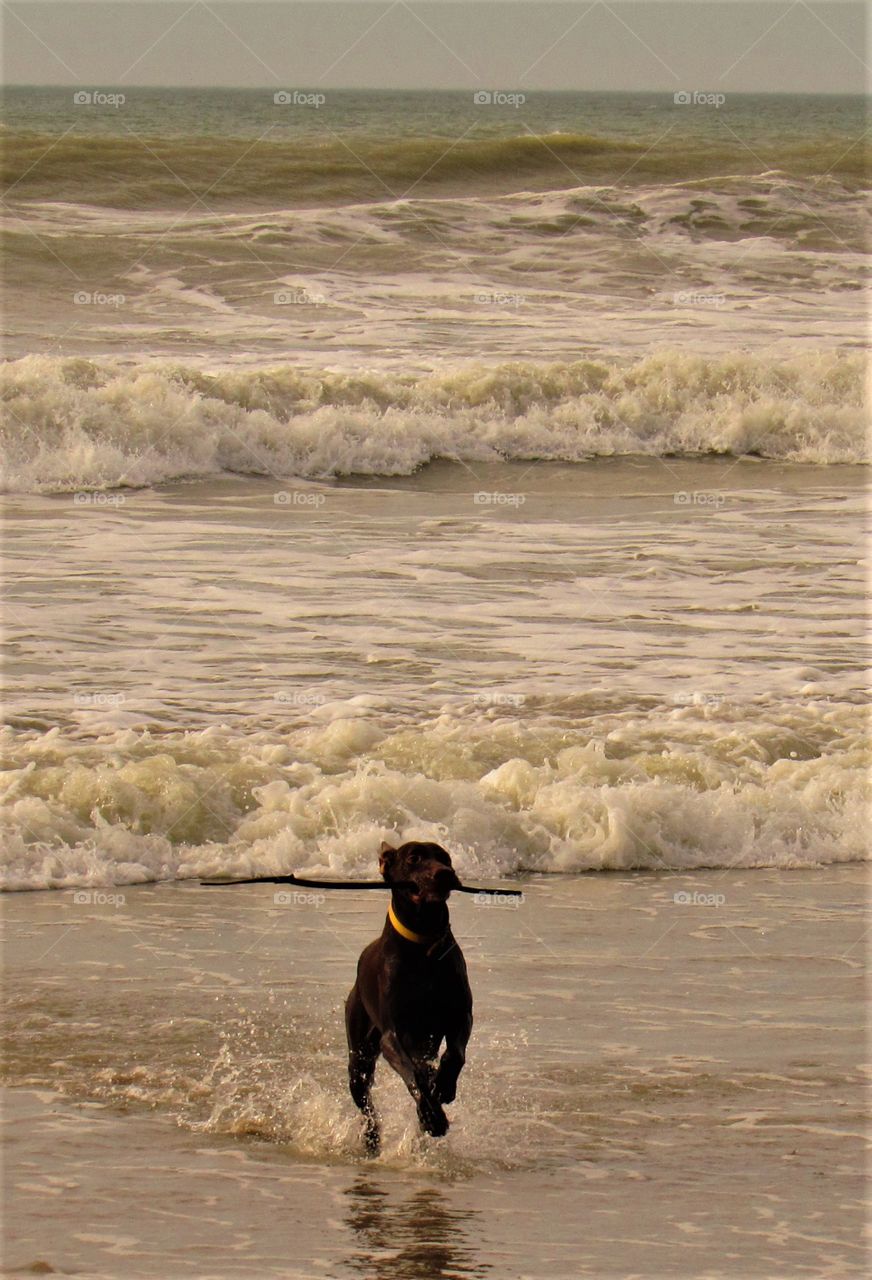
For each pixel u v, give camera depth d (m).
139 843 9.86
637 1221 5.21
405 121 69.81
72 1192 5.39
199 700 12.88
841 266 40.38
